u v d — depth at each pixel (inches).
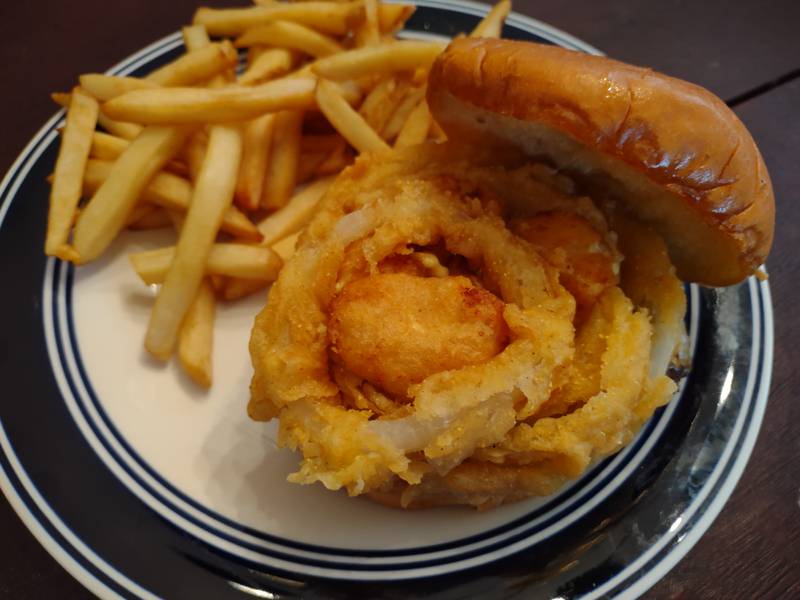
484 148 7.9
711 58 11.9
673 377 8.0
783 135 10.8
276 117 9.8
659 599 7.1
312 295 7.1
